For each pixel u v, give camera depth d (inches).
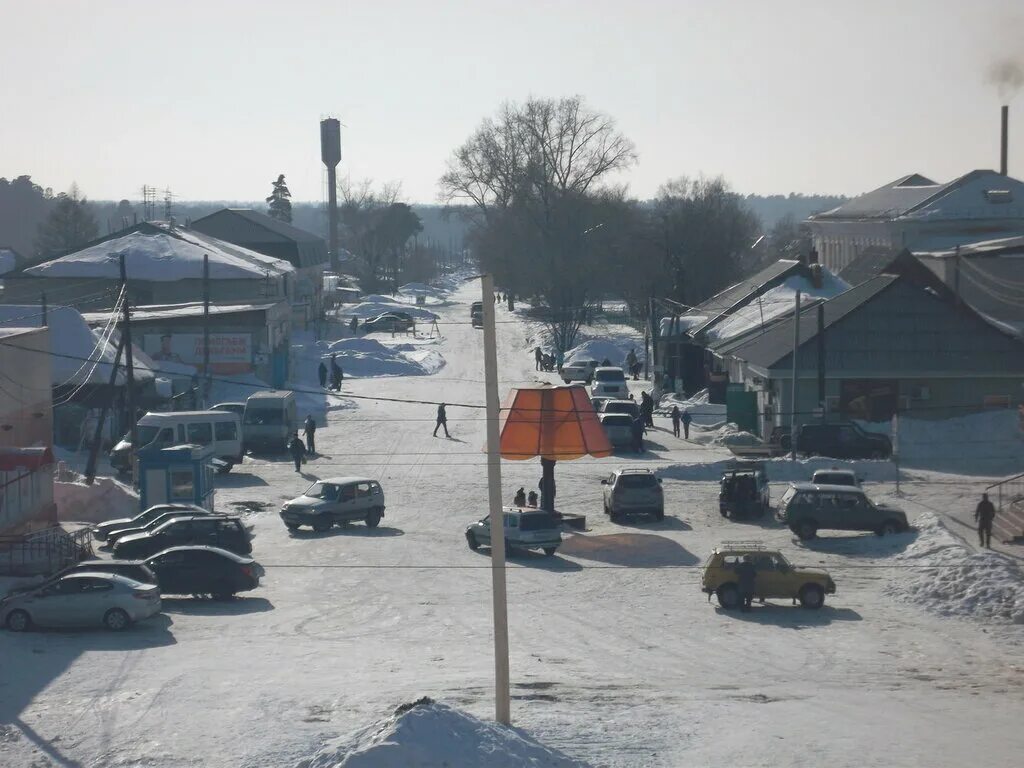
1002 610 2559.1
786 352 5009.8
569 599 2706.7
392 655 2164.1
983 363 4948.3
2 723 1679.4
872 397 4972.9
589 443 3617.1
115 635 2336.4
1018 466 4471.0
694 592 2797.7
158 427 4480.8
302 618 2516.0
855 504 3348.9
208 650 2191.2
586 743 1561.3
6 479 3043.8
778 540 3380.9
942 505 3784.5
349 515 3531.0
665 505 3959.2
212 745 1565.0
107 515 3732.8
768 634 2381.9
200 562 2691.9
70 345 5177.2
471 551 3243.1
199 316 6683.1
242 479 4458.7
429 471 4621.1
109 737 1608.0
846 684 1972.2
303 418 5930.1
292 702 1780.3
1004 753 1555.1
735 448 4879.4
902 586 2787.9
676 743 1571.1
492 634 2363.4
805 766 1488.7
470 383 7317.9
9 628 2379.4
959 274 5880.9
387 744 1323.8
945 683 1985.7
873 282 5413.4
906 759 1525.6
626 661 2145.7
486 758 1350.9
